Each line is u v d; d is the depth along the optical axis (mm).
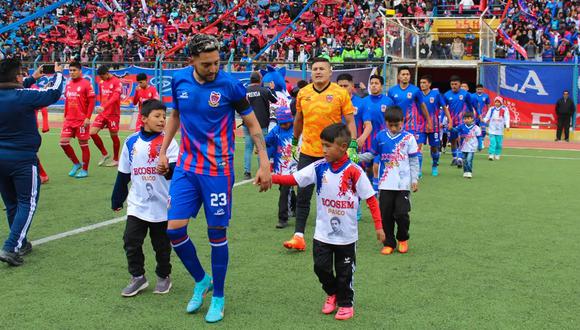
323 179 4691
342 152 4625
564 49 26016
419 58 24125
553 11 28641
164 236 5215
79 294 5234
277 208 8938
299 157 6875
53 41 33062
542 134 21000
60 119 25562
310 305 4984
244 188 10648
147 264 6121
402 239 6578
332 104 6438
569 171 12930
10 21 34688
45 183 10914
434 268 5992
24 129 6086
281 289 5371
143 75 13812
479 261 6234
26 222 6086
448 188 10688
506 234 7379
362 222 8164
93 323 4590
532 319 4664
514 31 28062
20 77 6297
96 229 7566
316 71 6496
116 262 6176
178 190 4668
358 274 5793
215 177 4629
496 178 11922
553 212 8656
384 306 4945
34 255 6418
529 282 5562
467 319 4660
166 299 5133
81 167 11969
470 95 14117
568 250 6656
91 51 30781
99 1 34500
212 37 4559
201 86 4559
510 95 21266
